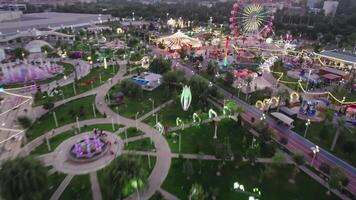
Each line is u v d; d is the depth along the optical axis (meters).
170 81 140.50
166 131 101.06
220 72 168.12
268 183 76.56
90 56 193.00
